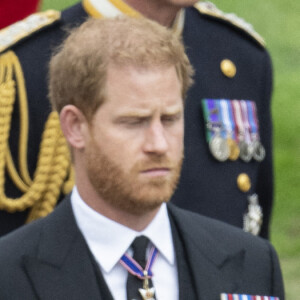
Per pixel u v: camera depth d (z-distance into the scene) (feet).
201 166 45.29
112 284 31.30
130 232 31.37
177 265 32.01
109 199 30.81
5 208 42.68
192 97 45.68
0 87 42.70
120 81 30.09
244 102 46.93
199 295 31.86
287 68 122.31
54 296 31.04
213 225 33.83
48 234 31.96
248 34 47.88
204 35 46.70
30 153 42.86
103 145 30.40
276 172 94.48
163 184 30.35
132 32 30.50
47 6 116.26
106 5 43.75
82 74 30.50
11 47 43.32
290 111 106.83
